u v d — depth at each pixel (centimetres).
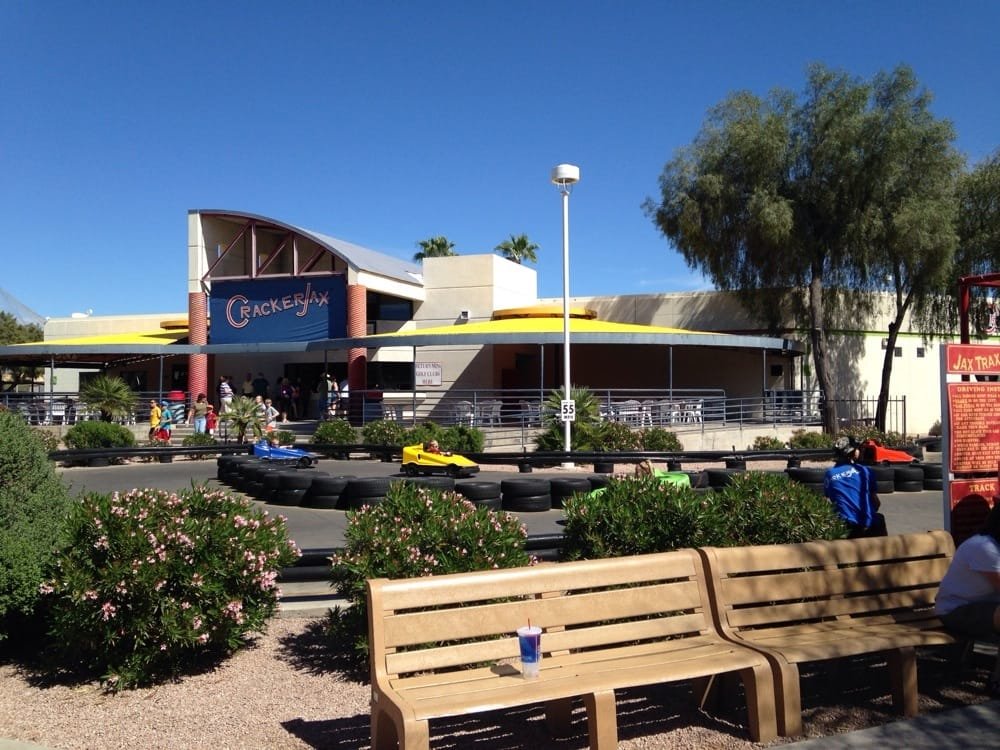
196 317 3588
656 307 3638
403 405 2948
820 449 2248
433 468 1825
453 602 425
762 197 3042
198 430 2725
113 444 2272
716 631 480
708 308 3528
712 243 3212
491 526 574
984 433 632
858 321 3372
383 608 410
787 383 3356
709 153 3238
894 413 3572
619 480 642
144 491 601
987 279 684
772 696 438
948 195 3030
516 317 3403
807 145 3092
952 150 3003
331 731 452
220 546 546
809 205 3120
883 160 2941
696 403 2773
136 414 3109
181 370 3984
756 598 489
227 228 3697
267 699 501
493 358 3400
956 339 3512
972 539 498
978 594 490
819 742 433
